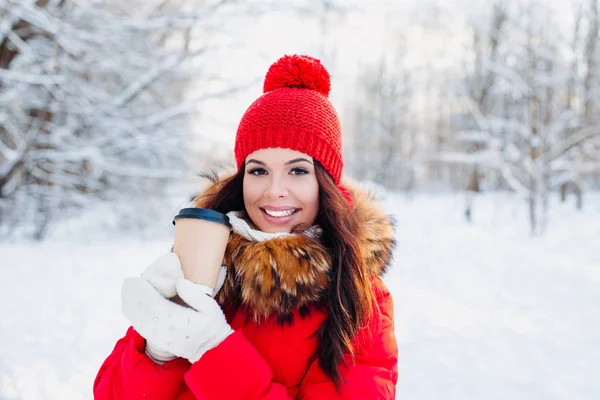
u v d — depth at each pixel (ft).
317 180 3.80
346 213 3.67
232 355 3.03
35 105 25.62
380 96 76.54
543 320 12.65
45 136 26.53
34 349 9.82
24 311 12.25
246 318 3.55
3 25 22.90
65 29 23.53
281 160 3.67
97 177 29.27
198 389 3.03
